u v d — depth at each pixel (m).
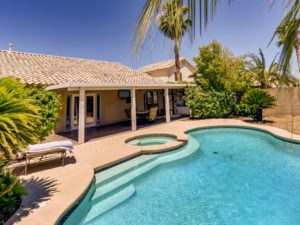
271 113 17.89
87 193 5.58
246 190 6.42
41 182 5.78
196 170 8.15
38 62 15.81
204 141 12.58
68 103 15.00
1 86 3.99
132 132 13.61
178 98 25.16
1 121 3.43
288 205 5.52
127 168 7.67
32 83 11.38
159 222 4.89
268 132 12.20
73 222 4.76
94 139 11.78
